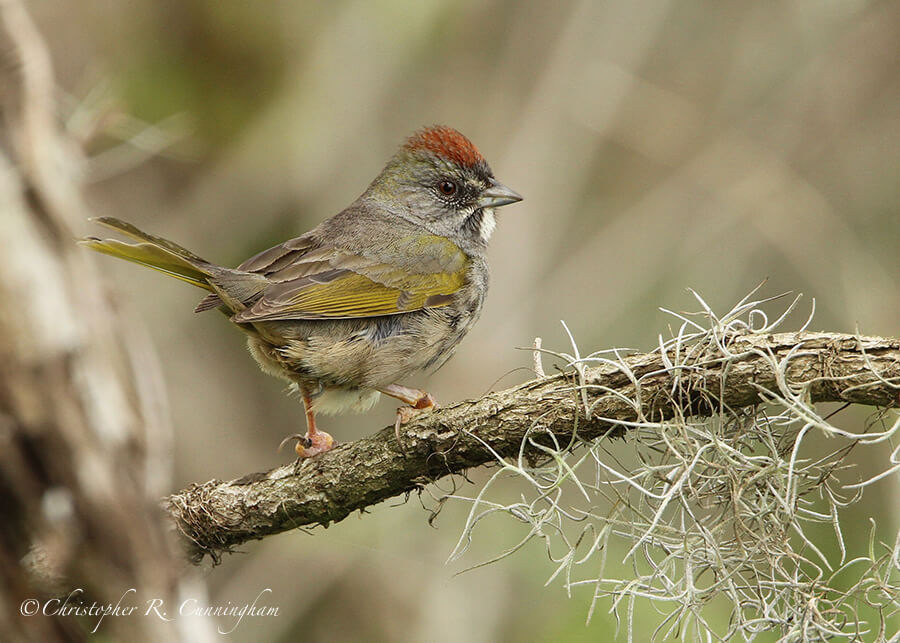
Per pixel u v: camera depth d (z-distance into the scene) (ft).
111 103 30.01
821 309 46.60
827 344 18.08
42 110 12.23
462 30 50.98
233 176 45.55
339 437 47.62
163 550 12.48
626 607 31.71
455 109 50.80
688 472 18.45
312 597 40.75
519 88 51.70
